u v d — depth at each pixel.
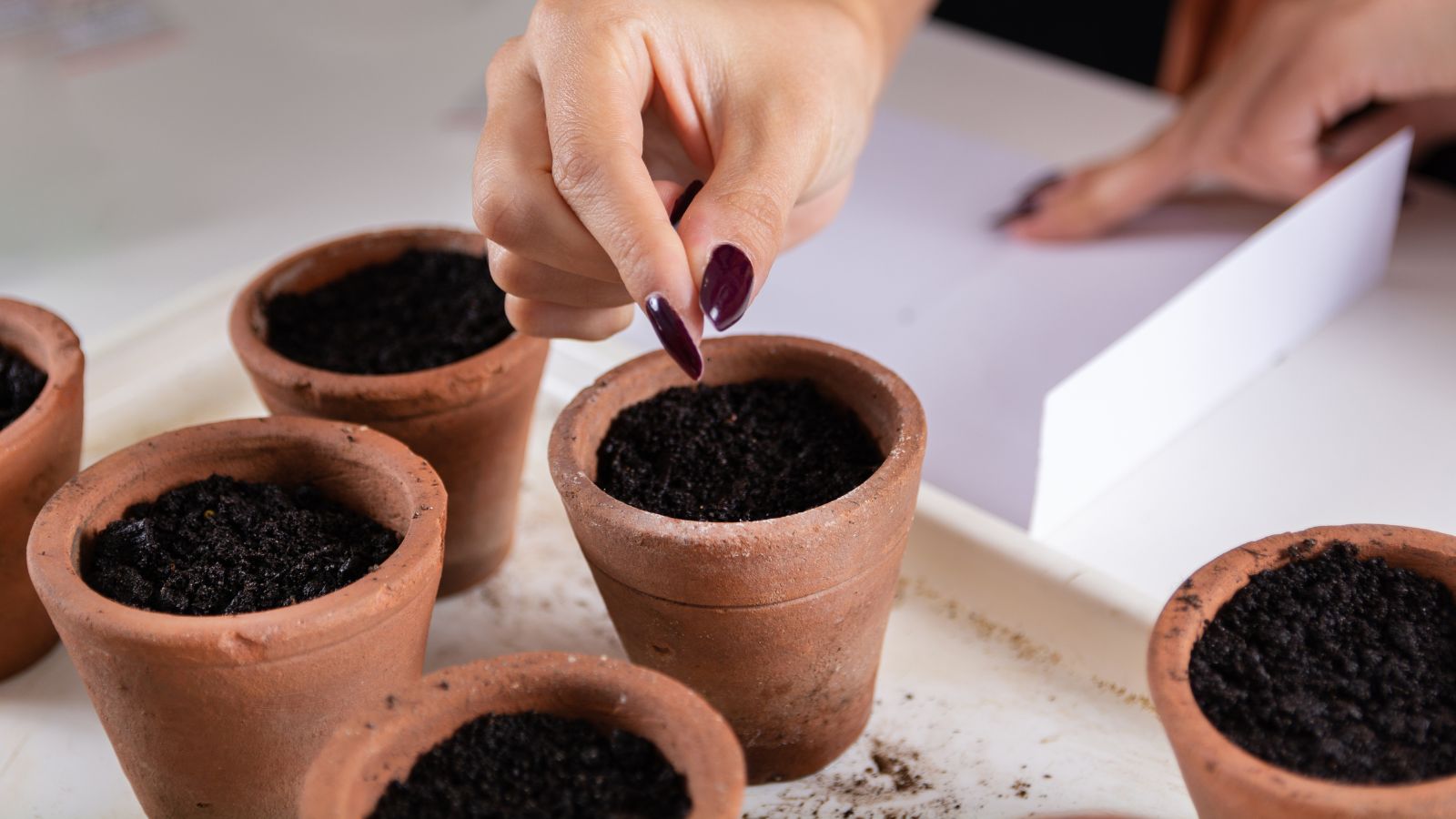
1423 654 0.40
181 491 0.45
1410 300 0.57
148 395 0.56
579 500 0.42
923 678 0.47
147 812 0.44
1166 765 0.44
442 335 0.50
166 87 0.82
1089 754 0.45
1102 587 0.47
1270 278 0.53
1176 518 0.50
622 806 0.38
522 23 0.86
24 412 0.47
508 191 0.43
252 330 0.49
